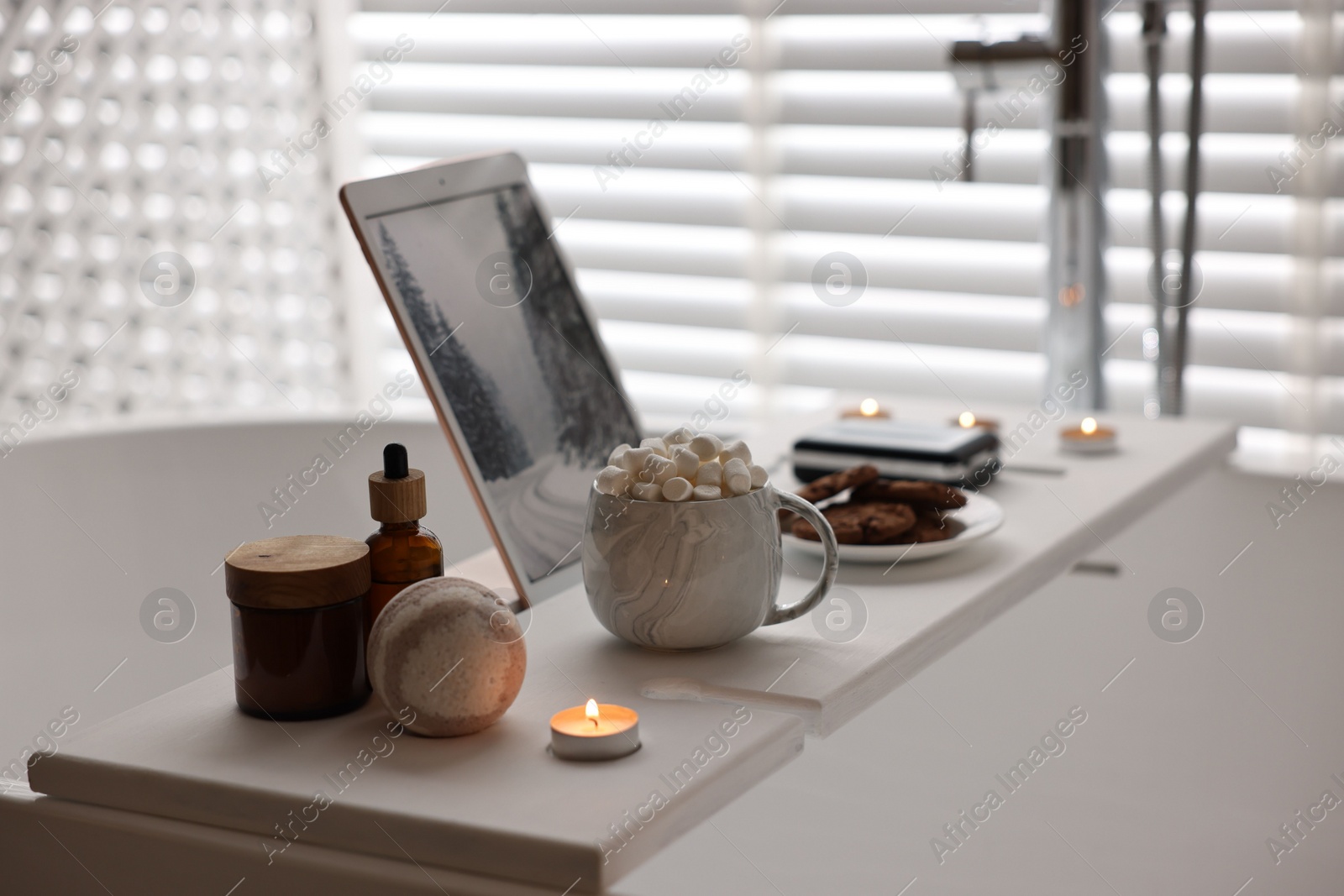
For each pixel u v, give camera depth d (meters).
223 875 0.67
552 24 2.28
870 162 2.04
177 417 1.81
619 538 0.82
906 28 1.97
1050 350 1.42
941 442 1.16
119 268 2.56
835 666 0.81
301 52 2.62
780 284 2.15
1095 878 1.35
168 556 1.75
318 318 2.77
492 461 0.97
